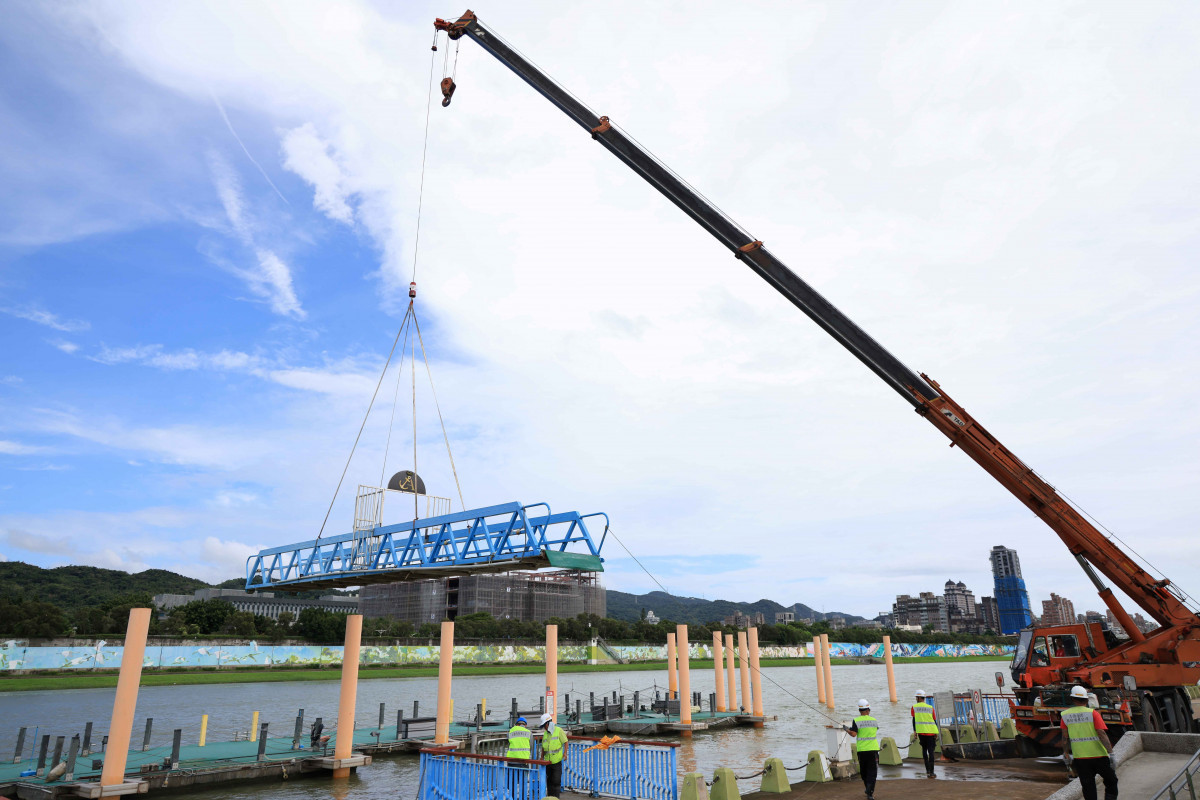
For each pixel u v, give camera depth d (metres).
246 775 27.22
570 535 26.95
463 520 29.23
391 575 31.72
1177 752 18.00
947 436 26.84
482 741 35.09
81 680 79.19
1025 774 21.34
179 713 53.88
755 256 25.67
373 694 74.94
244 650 103.19
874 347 26.39
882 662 195.38
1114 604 25.78
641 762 18.52
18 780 23.86
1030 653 27.50
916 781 20.30
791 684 101.19
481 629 166.62
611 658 156.12
